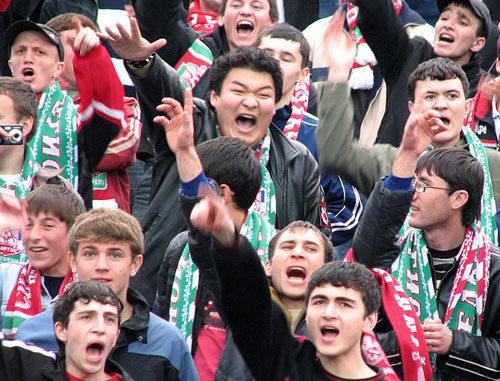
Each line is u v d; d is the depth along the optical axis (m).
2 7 25.39
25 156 19.38
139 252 16.44
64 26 22.95
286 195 19.14
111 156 20.86
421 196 17.91
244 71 19.06
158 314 17.73
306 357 14.12
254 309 12.56
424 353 15.86
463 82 21.50
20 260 18.56
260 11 23.91
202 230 11.67
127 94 25.33
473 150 21.22
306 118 22.61
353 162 13.63
